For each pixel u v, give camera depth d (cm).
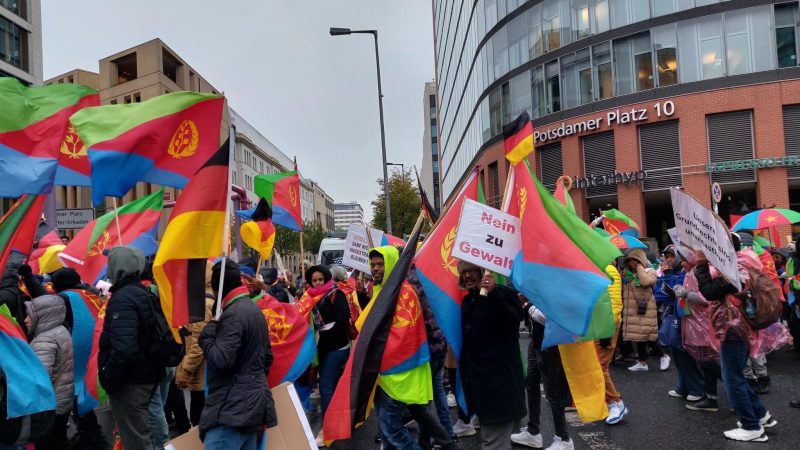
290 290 1058
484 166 3048
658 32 2242
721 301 539
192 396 609
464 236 427
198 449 388
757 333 529
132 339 423
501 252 434
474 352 428
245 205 1085
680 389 692
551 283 419
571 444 522
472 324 431
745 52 2112
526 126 460
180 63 4272
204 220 401
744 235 703
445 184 6075
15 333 385
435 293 473
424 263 485
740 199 2166
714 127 2144
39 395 380
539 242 429
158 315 449
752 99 2077
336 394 464
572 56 2466
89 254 755
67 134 542
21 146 415
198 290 405
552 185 2548
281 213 898
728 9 2136
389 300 472
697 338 616
